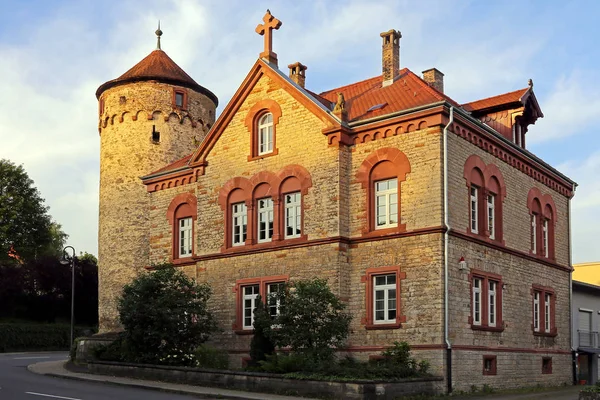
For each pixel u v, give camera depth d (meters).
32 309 64.75
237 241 31.58
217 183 32.47
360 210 27.83
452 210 26.25
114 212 40.69
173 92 41.91
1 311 63.12
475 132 28.09
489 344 27.53
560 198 36.00
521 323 30.25
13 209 62.41
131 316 28.81
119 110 41.47
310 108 29.28
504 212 29.92
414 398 22.91
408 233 26.25
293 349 25.39
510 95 32.19
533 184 32.97
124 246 40.03
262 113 31.34
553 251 34.41
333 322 25.02
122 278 39.72
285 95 30.31
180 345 28.80
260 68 31.33
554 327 33.44
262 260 30.02
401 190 26.84
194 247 34.06
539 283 32.50
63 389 23.30
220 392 23.20
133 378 27.69
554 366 32.97
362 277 27.34
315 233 28.33
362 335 26.97
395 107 28.48
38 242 64.88
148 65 42.91
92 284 65.94
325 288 25.39
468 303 26.42
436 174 26.02
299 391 22.59
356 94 32.81
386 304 26.80
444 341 24.95
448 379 24.78
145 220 39.97
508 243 29.92
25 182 64.38
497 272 28.77
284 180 29.81
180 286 30.22
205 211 32.75
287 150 29.88
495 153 29.58
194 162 33.44
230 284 31.09
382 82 32.50
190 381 25.73
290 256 29.03
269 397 21.95
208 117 43.94
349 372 22.88
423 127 26.64
